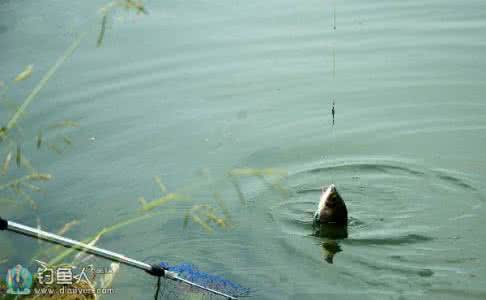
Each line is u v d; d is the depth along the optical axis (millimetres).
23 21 13953
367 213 8562
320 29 13062
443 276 7180
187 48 12523
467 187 8953
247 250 7684
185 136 10156
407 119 10523
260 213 8492
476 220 8273
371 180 9266
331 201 8133
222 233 8008
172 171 9312
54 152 9594
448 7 13867
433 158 9617
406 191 8992
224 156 9695
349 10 13969
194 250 7652
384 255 7598
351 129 10383
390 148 9891
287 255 7586
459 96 10977
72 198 8641
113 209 8430
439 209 8570
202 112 10758
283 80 11531
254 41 12711
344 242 7879
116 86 11383
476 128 10242
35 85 11344
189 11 14156
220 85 11445
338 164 9555
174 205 8578
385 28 13039
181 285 6895
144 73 11773
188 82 11523
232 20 13602
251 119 10625
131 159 9562
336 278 7156
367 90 11266
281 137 10203
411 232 8070
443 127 10336
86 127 10273
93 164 9414
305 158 9719
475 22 13078
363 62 11969
